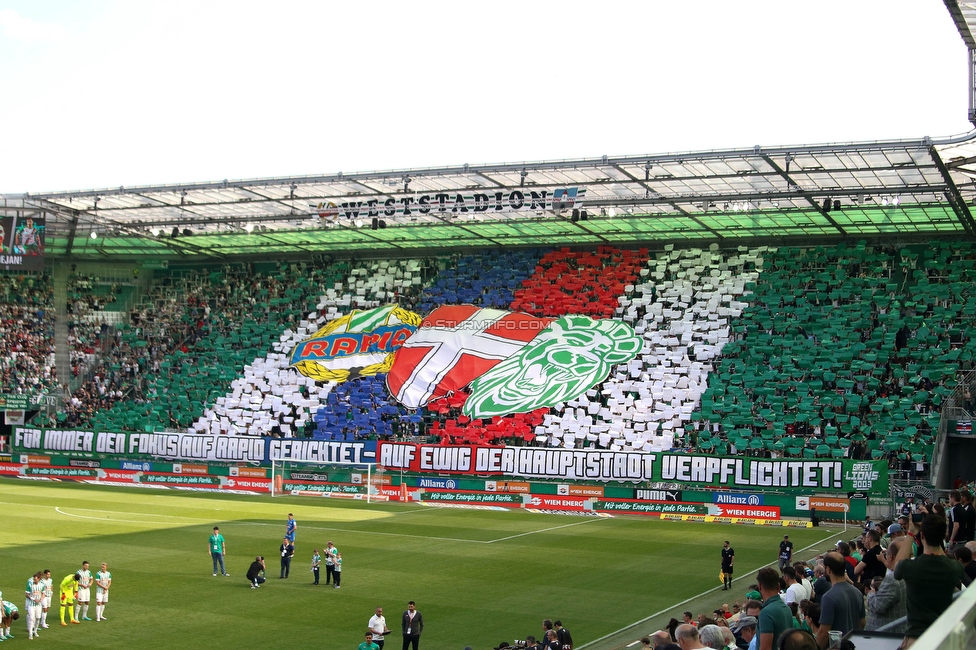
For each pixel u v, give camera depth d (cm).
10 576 3494
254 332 7831
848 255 6812
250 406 7300
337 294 7919
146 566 3775
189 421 7350
